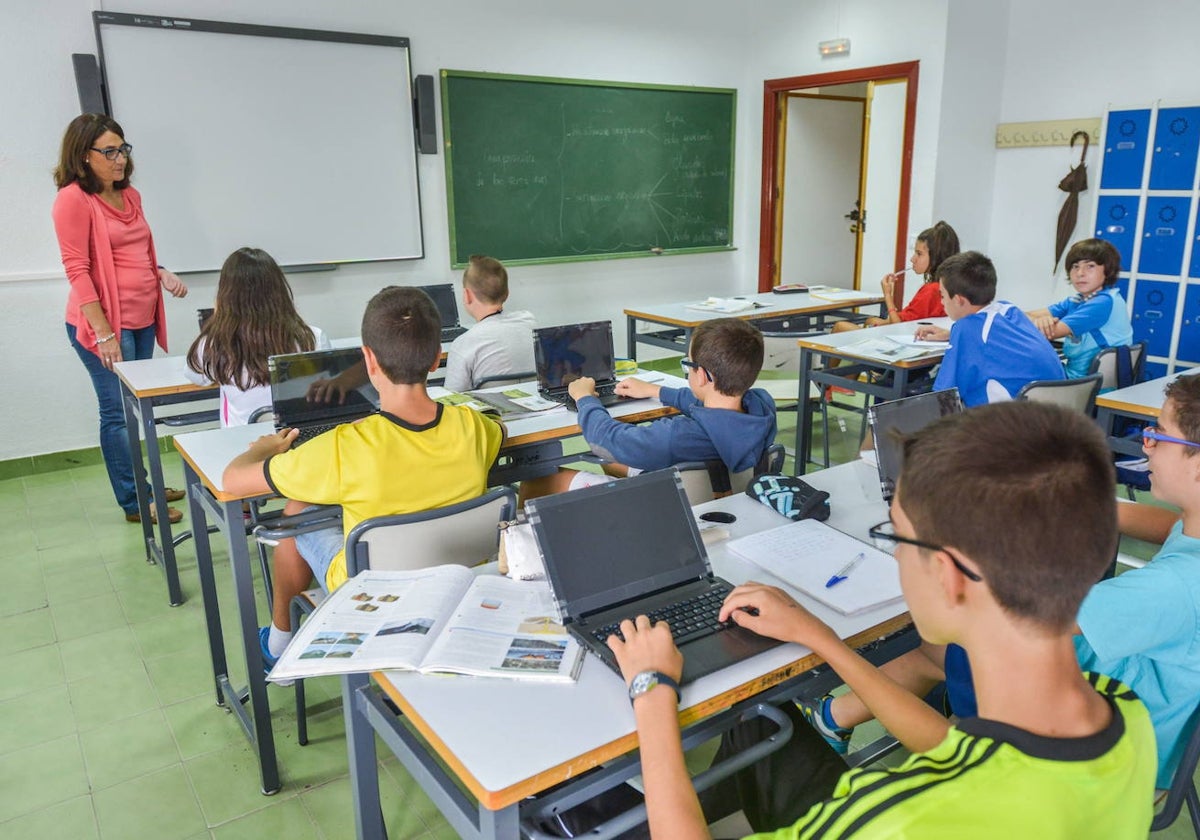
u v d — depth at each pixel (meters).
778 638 1.15
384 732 1.30
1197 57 4.95
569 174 5.87
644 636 1.08
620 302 6.37
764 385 4.39
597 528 1.33
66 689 2.49
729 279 6.99
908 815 0.65
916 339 3.91
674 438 2.13
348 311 5.15
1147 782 0.73
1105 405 2.83
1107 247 3.68
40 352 4.29
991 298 3.19
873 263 7.58
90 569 3.28
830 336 4.08
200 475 2.07
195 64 4.38
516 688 1.14
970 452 0.70
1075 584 0.67
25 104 4.04
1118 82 5.30
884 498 1.80
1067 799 0.65
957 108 5.65
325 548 2.11
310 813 2.00
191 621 2.89
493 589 1.38
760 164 6.74
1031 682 0.69
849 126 7.36
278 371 2.26
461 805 1.10
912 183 5.82
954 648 1.48
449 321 4.66
